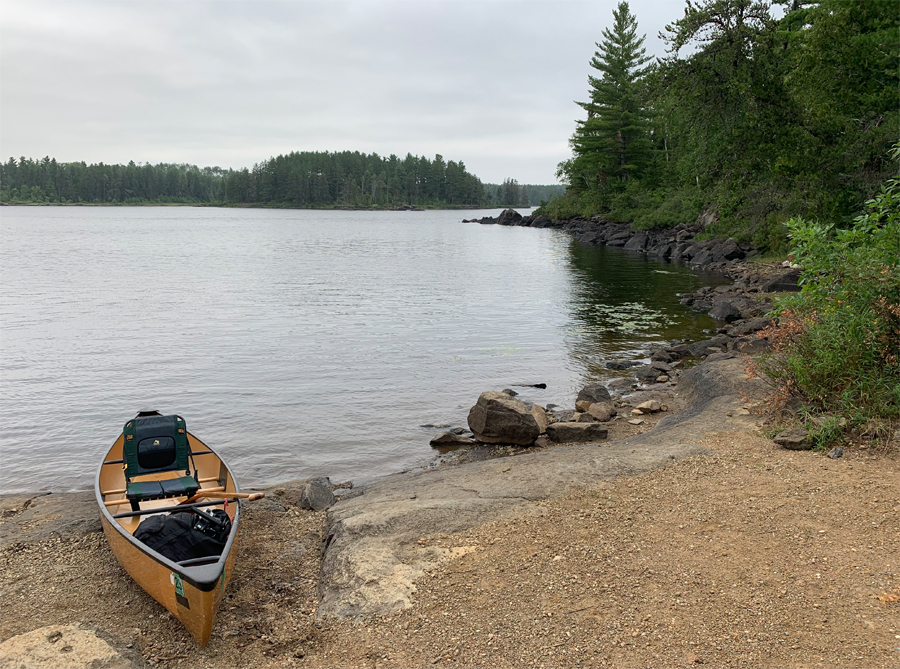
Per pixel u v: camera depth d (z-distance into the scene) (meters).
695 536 6.30
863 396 8.65
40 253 51.53
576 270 39.66
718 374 12.77
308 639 5.28
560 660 4.66
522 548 6.27
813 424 8.65
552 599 5.41
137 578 6.38
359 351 18.69
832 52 27.30
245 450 11.54
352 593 5.75
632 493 7.42
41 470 10.82
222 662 5.16
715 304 24.91
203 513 6.70
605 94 73.06
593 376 16.02
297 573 6.75
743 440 8.93
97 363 17.39
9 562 7.21
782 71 28.33
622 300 27.61
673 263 42.69
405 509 7.23
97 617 6.00
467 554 6.21
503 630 5.05
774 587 5.34
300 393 14.75
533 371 16.52
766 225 36.72
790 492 7.08
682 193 61.25
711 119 29.27
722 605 5.15
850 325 9.06
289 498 9.31
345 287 32.59
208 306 26.53
